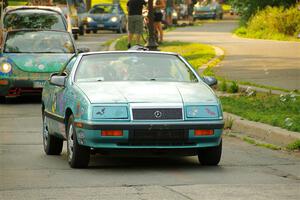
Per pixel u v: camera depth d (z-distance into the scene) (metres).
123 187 20.39
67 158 25.56
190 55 58.75
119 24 102.19
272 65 51.47
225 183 20.97
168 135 22.27
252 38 79.94
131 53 25.56
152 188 20.22
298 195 19.42
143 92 23.06
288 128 29.39
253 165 24.11
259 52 60.75
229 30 96.00
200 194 19.44
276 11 82.12
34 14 51.69
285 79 44.56
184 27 105.00
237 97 38.41
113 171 22.92
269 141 29.20
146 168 23.48
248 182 21.14
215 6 136.00
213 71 48.41
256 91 39.41
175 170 23.12
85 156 23.17
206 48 64.06
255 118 31.70
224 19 138.88
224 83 41.53
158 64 25.23
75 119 23.02
